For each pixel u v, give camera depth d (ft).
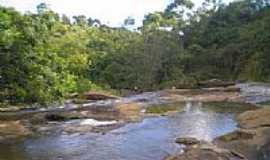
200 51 261.03
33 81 102.06
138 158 54.60
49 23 141.79
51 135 72.02
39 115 92.73
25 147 62.39
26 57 100.99
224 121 87.10
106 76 223.92
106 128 78.89
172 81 215.72
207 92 163.94
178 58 242.78
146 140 66.90
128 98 152.46
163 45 237.66
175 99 143.23
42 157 55.98
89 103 131.23
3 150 60.29
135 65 224.33
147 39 237.86
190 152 52.21
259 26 255.70
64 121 87.86
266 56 223.92
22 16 103.91
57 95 113.50
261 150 54.85
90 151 59.41
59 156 56.44
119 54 234.58
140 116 96.02
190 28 305.12
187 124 83.82
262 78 219.61
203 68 247.09
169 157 52.65
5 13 100.83
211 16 314.96
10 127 77.87
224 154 51.19
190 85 195.72
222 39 275.59
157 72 228.43
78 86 151.02
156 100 140.87
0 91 99.19
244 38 254.06
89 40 282.97
